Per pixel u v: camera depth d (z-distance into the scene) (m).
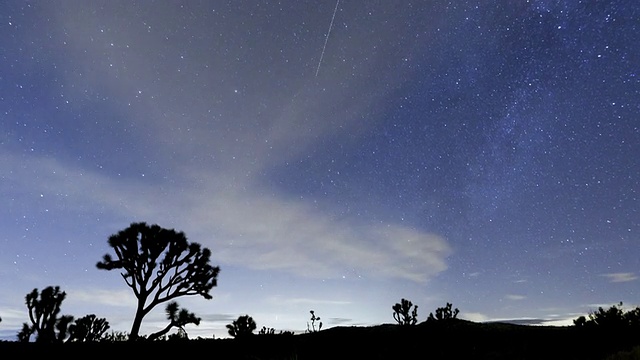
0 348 10.85
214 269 16.03
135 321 14.41
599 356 11.55
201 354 11.08
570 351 12.82
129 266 14.62
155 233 15.04
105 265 14.49
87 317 16.47
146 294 14.70
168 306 14.16
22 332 13.23
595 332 14.49
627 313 15.38
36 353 10.26
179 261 15.30
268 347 13.05
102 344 12.27
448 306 28.36
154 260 14.96
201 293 15.41
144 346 11.99
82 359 9.71
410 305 28.78
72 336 14.44
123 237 14.70
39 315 13.53
